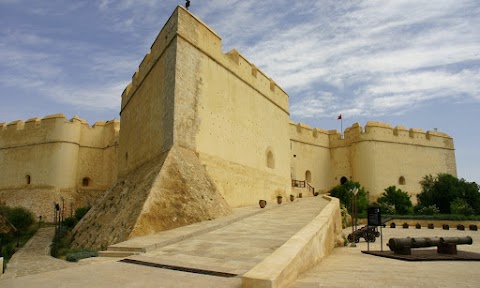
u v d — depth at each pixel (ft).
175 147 45.96
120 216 38.73
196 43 53.72
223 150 56.85
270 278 12.62
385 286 14.35
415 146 125.80
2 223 67.15
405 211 98.27
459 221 83.97
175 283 15.92
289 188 84.53
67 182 101.96
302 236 20.98
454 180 103.91
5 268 26.99
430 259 25.35
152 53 59.52
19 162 106.83
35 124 107.96
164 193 38.40
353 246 43.37
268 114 76.89
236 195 58.90
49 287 15.20
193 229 33.45
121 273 18.19
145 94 60.75
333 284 14.73
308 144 123.44
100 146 112.68
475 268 20.95
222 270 18.51
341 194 99.19
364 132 120.78
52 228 79.36
